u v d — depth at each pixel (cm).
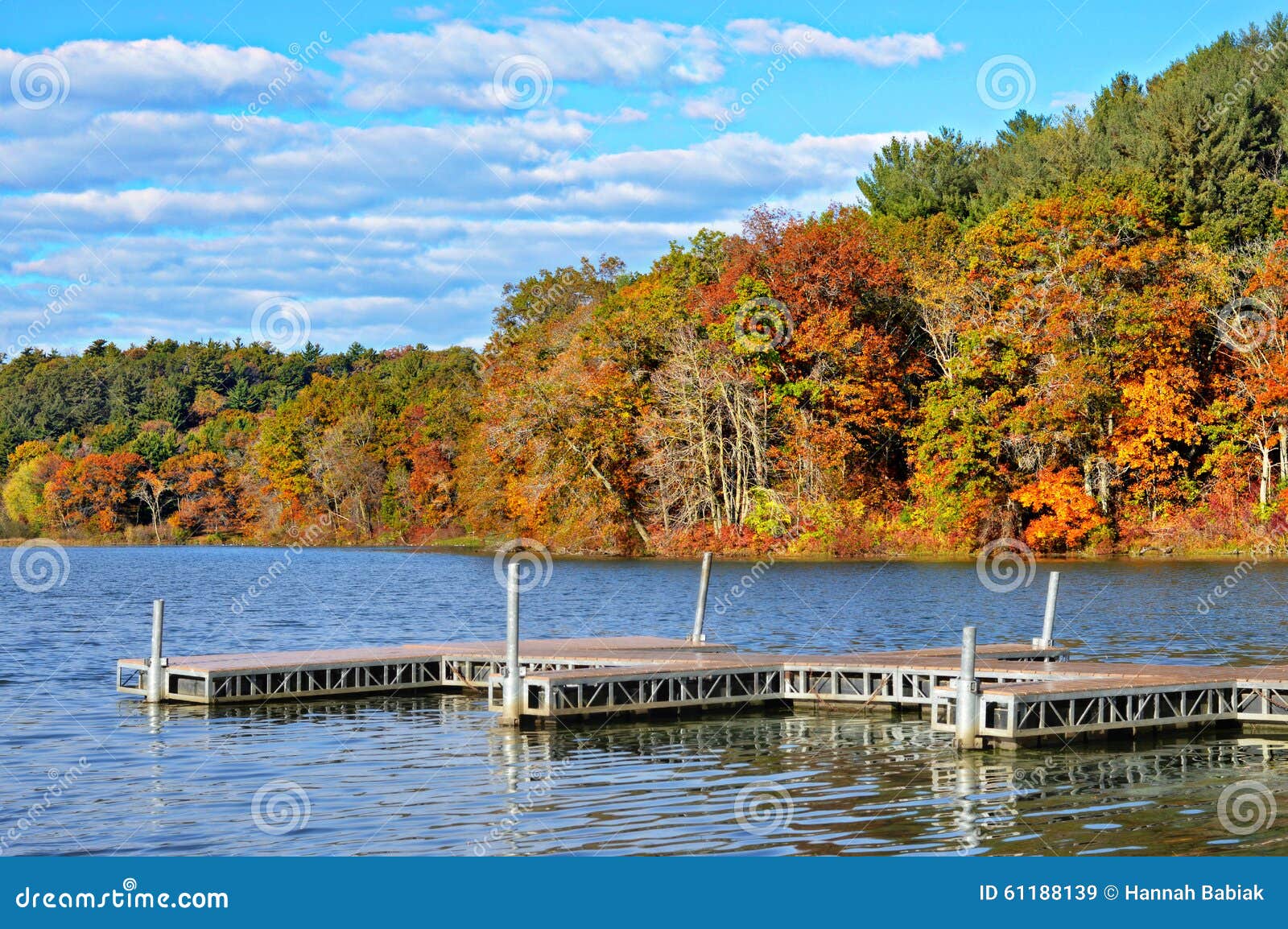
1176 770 1858
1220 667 2373
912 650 2692
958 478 6506
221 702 2423
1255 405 6044
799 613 4081
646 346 7181
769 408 6812
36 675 2802
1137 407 6225
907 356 7081
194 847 1508
